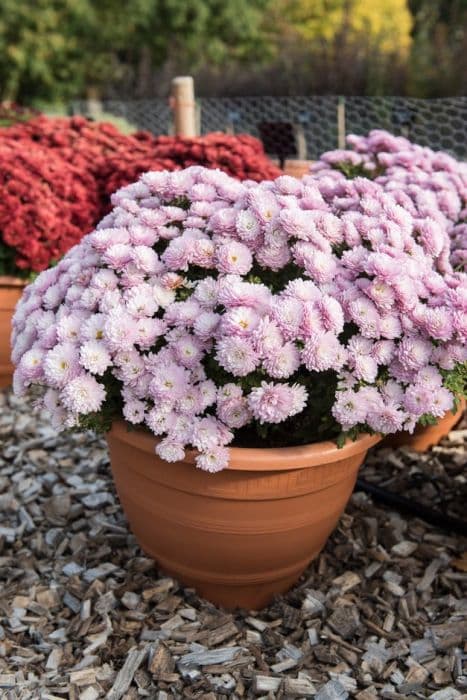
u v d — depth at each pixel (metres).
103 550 1.29
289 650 1.12
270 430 1.13
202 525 1.09
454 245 1.37
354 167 1.66
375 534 1.33
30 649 1.13
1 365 1.81
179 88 2.50
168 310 1.07
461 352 1.05
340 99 3.59
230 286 1.04
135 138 2.51
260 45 7.84
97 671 1.09
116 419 1.09
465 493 1.45
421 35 5.84
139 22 7.89
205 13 7.79
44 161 1.89
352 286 1.06
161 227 1.14
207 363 1.08
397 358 1.06
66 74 8.12
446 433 1.61
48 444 1.61
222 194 1.15
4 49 7.94
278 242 1.06
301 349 1.01
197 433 1.02
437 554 1.30
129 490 1.13
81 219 1.87
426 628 1.16
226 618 1.16
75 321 1.09
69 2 7.89
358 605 1.20
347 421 1.02
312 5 7.23
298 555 1.15
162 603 1.17
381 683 1.08
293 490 1.06
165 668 1.08
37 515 1.40
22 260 1.74
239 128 4.65
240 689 1.06
